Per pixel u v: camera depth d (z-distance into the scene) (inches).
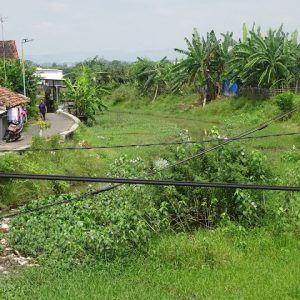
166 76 2383.1
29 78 1453.0
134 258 377.4
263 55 1718.8
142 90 2534.5
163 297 310.7
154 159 530.0
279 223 426.9
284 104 1453.0
